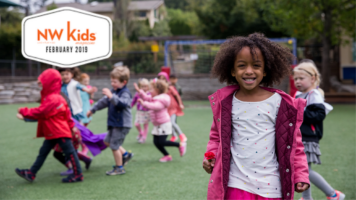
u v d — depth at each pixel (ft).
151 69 64.95
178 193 12.45
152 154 19.24
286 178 6.66
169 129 17.20
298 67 10.89
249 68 6.73
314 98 10.39
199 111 40.45
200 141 22.43
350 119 31.19
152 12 147.54
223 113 7.08
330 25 45.98
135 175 14.98
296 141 6.79
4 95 52.26
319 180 10.47
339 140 21.83
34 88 56.65
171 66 60.13
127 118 15.06
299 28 45.98
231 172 6.89
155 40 82.53
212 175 7.07
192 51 59.67
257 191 6.64
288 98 6.90
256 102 6.95
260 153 6.73
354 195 11.80
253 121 6.85
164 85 17.31
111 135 15.20
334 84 57.88
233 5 62.44
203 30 65.51
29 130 28.19
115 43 80.48
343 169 15.17
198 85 56.08
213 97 7.35
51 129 13.65
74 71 19.61
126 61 65.10
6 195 12.50
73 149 14.19
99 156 19.11
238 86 7.29
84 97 20.56
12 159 18.34
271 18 50.88
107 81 58.29
